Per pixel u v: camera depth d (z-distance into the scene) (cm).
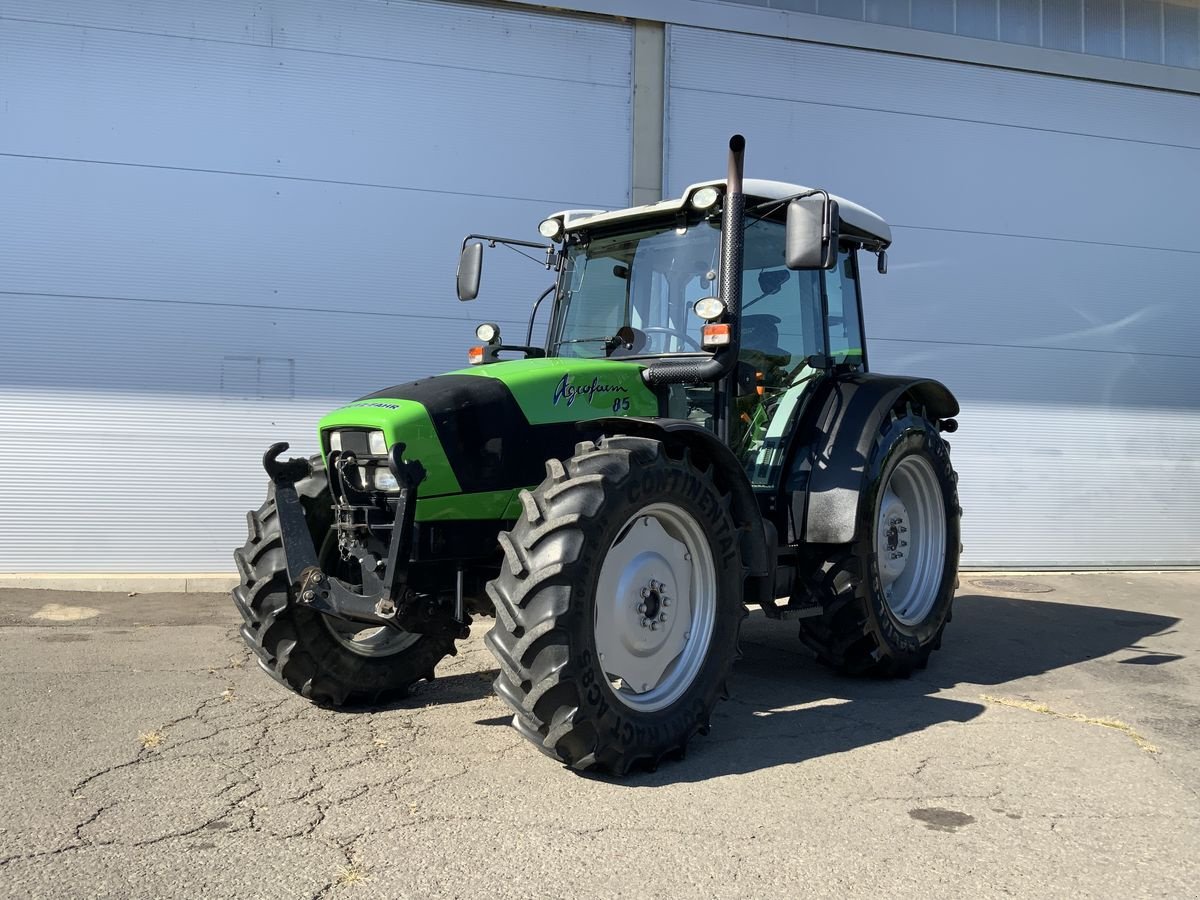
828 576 431
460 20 743
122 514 693
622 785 308
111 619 592
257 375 708
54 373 683
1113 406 856
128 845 257
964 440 827
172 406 698
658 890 234
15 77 679
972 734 367
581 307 454
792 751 346
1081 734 368
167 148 696
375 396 360
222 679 446
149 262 694
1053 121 854
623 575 329
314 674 386
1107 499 852
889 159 821
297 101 716
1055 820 282
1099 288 858
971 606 671
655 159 777
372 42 729
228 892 231
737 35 792
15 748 340
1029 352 841
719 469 373
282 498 363
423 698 422
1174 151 883
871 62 817
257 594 378
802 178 806
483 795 297
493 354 462
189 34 700
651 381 398
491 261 747
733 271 385
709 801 294
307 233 717
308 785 305
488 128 748
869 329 812
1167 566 860
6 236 677
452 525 346
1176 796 303
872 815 284
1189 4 882
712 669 350
